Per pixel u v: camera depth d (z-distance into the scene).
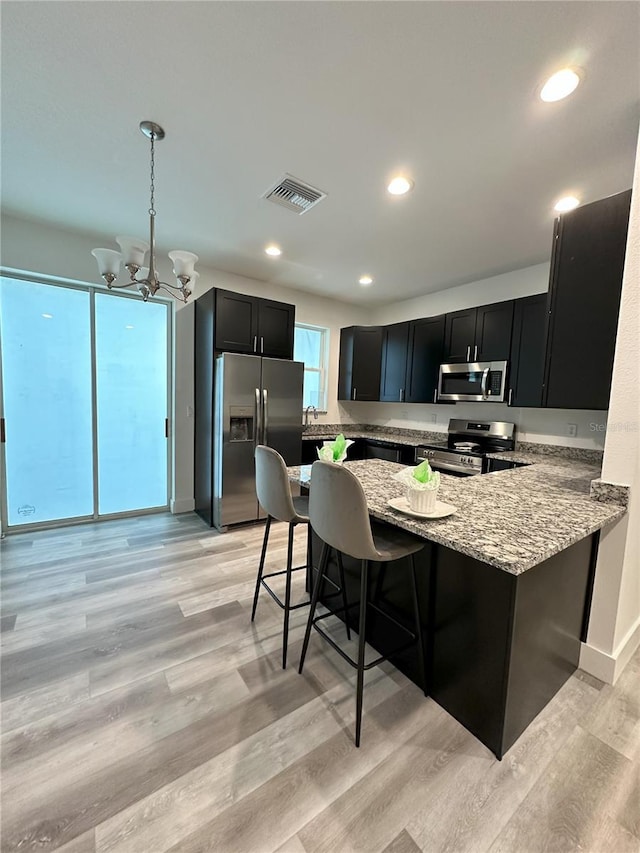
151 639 1.91
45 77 1.50
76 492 3.52
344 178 2.16
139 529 3.44
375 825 1.09
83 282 3.21
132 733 1.38
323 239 3.01
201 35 1.32
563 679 1.63
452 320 3.97
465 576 1.41
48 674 1.66
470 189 2.24
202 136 1.84
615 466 1.62
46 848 1.02
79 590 2.37
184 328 3.80
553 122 1.67
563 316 1.85
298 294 4.61
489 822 1.10
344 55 1.38
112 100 1.62
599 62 1.36
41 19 1.27
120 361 3.62
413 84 1.49
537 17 1.21
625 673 1.72
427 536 1.25
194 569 2.68
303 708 1.51
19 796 1.15
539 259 3.35
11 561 2.75
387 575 1.79
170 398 3.88
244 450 3.49
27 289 3.14
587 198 2.31
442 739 1.38
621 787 1.21
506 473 2.38
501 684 1.29
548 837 1.07
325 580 2.21
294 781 1.21
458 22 1.24
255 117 1.71
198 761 1.28
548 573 1.41
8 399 3.15
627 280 1.55
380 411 5.31
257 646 1.88
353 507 1.32
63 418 3.39
